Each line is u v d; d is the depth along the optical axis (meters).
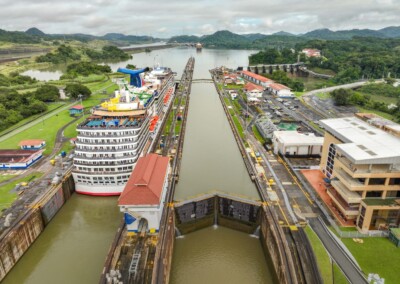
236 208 93.69
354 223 82.94
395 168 80.12
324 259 70.12
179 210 90.31
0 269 71.75
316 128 161.62
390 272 66.56
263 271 78.25
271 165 120.81
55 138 148.88
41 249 84.81
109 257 70.12
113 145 103.25
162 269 67.25
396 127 97.75
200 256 83.25
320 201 94.00
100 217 97.56
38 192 98.44
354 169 80.56
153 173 84.88
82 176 103.12
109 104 123.12
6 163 115.88
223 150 146.75
